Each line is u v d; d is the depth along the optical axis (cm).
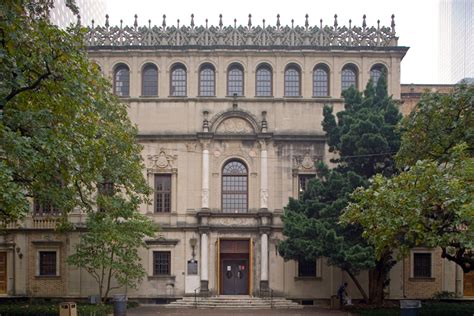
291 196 4344
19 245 4356
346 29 4512
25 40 1822
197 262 4303
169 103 4438
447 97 2841
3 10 1730
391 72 4469
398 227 2186
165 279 4297
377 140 3594
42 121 2012
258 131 4388
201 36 4497
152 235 3856
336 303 4044
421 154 2894
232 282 4372
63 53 1920
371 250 3447
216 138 4394
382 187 2256
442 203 2105
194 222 4356
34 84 1898
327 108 3944
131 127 3219
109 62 4469
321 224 3566
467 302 4100
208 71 4512
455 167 2208
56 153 1984
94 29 4500
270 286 4284
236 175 4425
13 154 1891
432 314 3325
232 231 4325
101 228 3600
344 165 3869
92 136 2259
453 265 4297
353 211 2367
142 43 4494
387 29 4516
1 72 1838
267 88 4494
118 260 3956
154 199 4397
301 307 4088
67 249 4338
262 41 4494
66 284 4319
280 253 3800
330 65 4469
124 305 3216
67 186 2506
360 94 3897
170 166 4403
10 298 4309
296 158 4388
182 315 3509
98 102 2497
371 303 3897
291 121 4416
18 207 1834
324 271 4288
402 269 4281
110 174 2733
